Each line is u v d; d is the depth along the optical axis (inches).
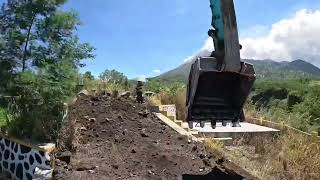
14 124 343.6
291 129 546.6
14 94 342.3
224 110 204.4
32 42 350.9
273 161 434.3
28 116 343.9
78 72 358.3
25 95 344.2
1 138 347.6
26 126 340.5
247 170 386.3
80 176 301.3
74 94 359.6
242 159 419.2
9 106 350.6
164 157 356.8
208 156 383.9
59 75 340.8
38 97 339.3
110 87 528.7
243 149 471.2
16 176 327.9
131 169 328.8
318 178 423.5
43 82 331.0
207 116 201.3
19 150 327.3
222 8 177.3
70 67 346.3
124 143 381.4
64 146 337.1
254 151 468.4
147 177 319.6
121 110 457.7
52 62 347.3
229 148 462.9
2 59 339.9
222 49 184.1
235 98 204.7
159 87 695.1
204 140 426.6
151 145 383.6
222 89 203.8
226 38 177.8
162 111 494.6
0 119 366.9
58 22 349.1
